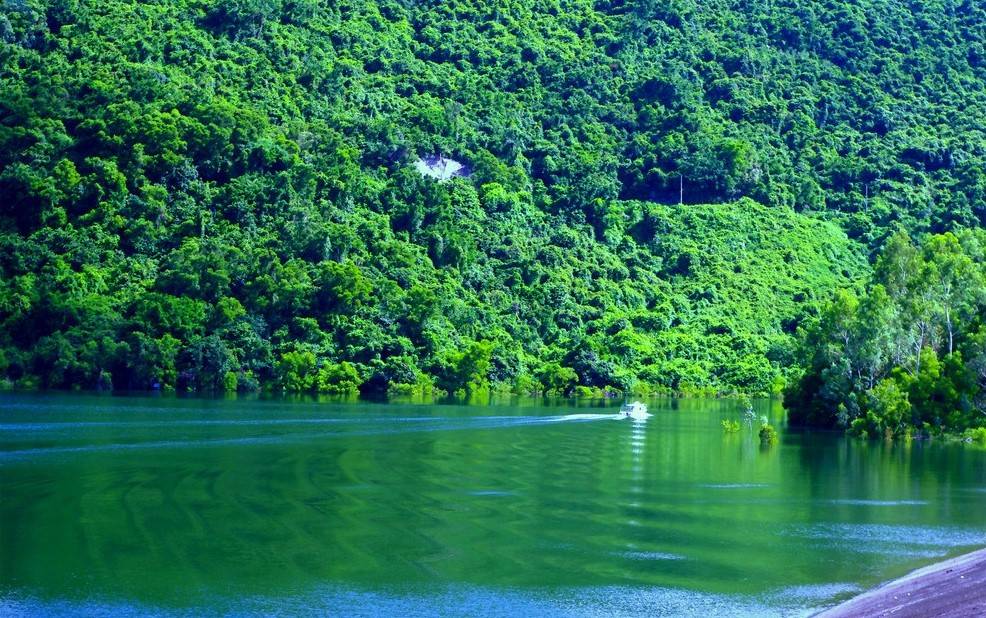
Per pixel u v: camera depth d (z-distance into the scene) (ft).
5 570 167.94
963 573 165.37
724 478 268.41
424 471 268.82
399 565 173.47
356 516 209.36
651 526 205.05
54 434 334.44
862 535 199.52
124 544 184.03
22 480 243.60
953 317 416.05
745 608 153.28
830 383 417.69
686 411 537.65
